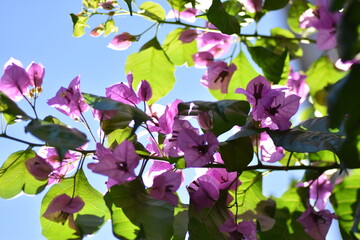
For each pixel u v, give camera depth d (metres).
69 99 0.70
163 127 0.70
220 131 0.67
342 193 0.72
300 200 0.75
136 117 0.65
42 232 0.69
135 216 0.65
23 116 0.64
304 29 0.87
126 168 0.64
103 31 0.81
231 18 0.78
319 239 0.72
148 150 0.70
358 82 0.44
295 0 0.86
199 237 0.66
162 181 0.65
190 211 0.67
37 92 0.71
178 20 0.83
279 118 0.67
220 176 0.71
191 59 0.85
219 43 0.85
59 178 0.70
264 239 0.74
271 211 0.72
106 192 0.68
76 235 0.69
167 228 0.64
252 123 0.69
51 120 0.68
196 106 0.65
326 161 0.75
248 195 0.72
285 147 0.65
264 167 0.69
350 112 0.45
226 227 0.67
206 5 0.81
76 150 0.69
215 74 0.83
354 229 0.62
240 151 0.67
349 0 0.44
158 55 0.82
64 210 0.68
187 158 0.65
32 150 0.70
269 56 0.80
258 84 0.68
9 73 0.70
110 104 0.65
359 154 0.59
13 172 0.70
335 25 0.71
